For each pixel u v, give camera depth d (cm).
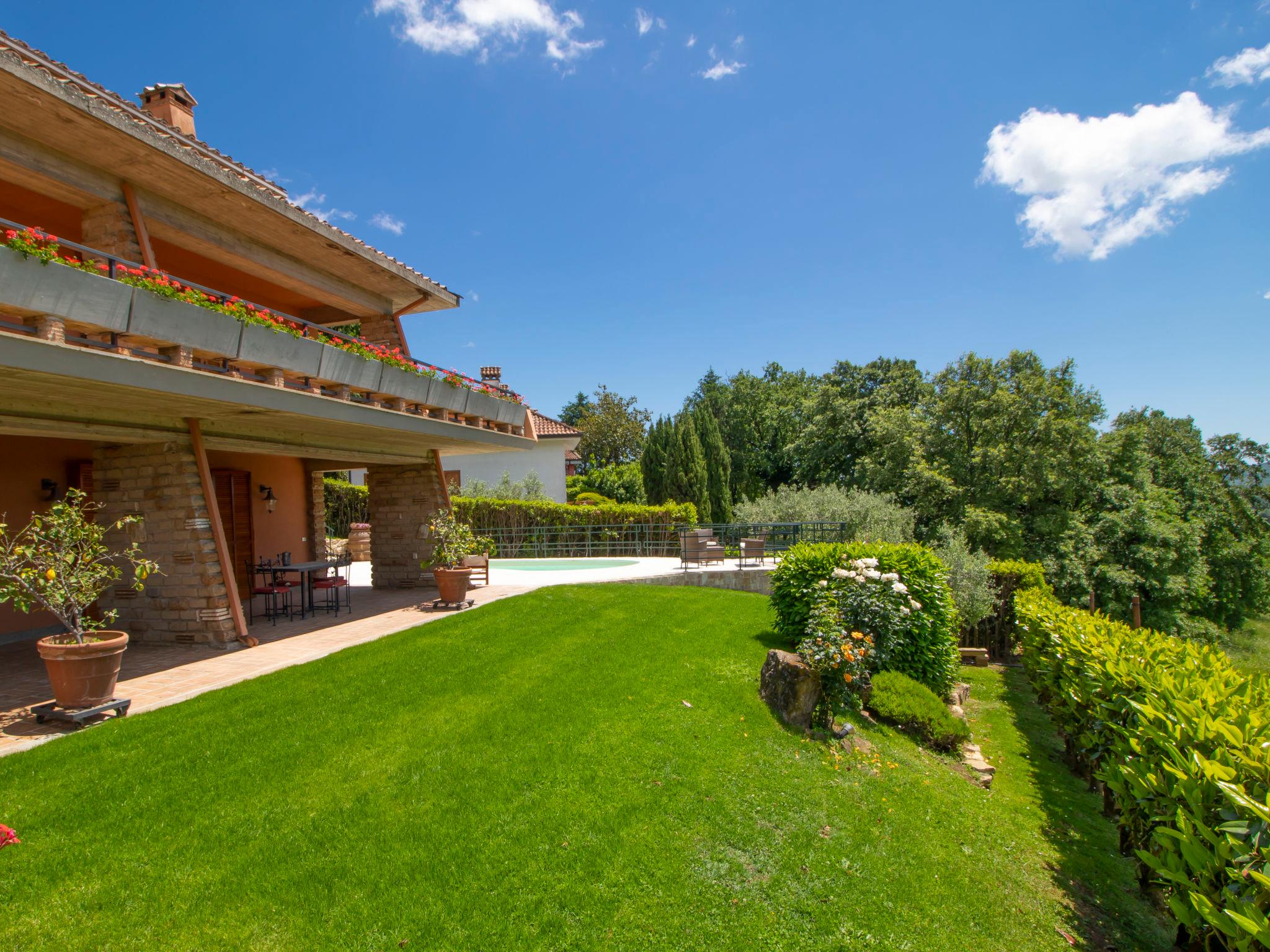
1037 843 555
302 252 1127
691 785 511
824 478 3644
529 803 455
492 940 325
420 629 935
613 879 385
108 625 866
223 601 833
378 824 415
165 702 608
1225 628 3384
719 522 3319
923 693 808
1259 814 268
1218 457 3997
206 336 681
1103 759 627
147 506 845
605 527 2220
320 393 873
